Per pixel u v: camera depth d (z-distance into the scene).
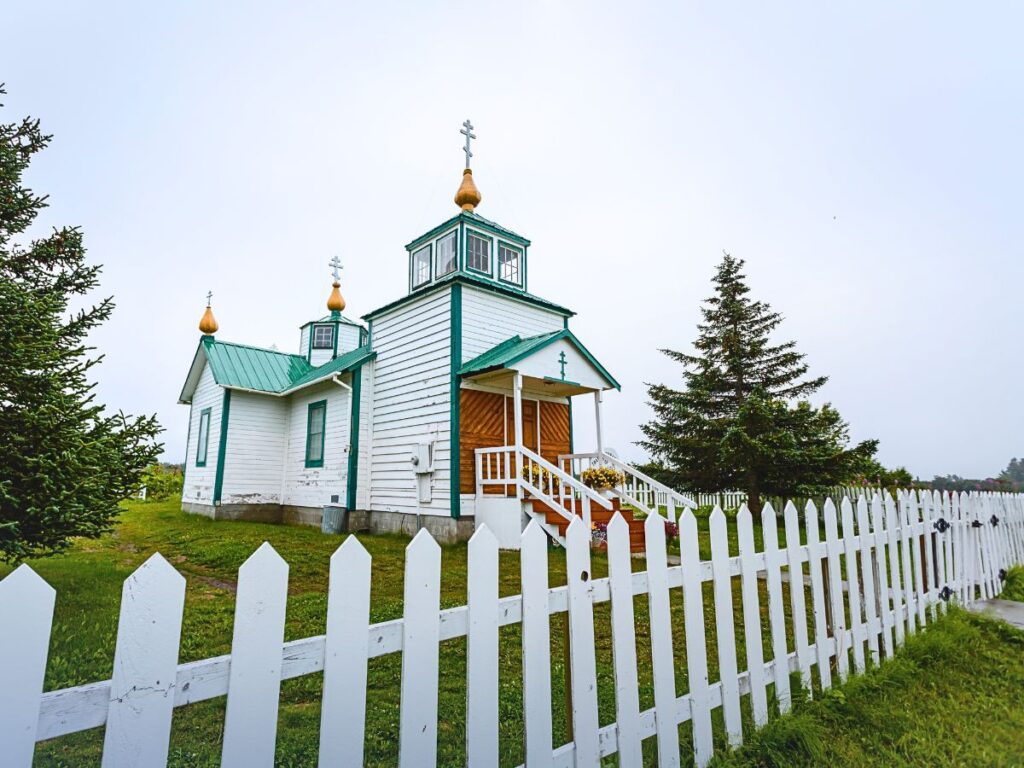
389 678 3.97
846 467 17.52
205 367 19.38
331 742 1.73
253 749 1.61
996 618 5.40
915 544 5.01
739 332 23.34
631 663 2.59
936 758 2.96
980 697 3.70
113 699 1.43
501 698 3.60
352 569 1.87
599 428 12.89
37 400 5.68
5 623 1.32
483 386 12.62
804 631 3.48
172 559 9.38
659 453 21.53
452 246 14.83
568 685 2.48
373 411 14.66
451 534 11.50
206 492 17.44
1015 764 2.91
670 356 23.80
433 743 1.95
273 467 17.73
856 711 3.35
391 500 13.46
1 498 5.19
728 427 18.80
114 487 6.27
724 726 2.93
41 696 1.34
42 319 6.02
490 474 11.95
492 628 2.18
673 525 10.06
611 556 2.62
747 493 19.58
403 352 13.90
